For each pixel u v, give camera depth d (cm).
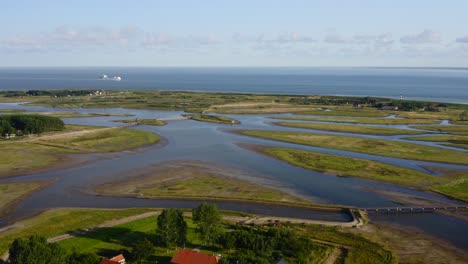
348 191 14425
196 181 15250
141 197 13575
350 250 9800
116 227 10881
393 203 13300
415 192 14450
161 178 15575
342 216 12262
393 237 10694
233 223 11294
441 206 13012
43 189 14250
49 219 11344
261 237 9644
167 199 13475
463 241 10531
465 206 13025
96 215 11719
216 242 9700
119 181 15200
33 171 16375
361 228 11244
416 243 10350
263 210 12638
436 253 9806
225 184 14938
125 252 9062
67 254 9075
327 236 10606
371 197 13850
